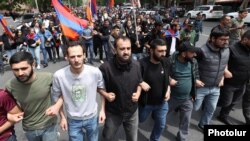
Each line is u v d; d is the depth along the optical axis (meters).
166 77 3.56
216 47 3.90
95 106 3.04
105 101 3.27
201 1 46.72
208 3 43.66
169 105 4.05
